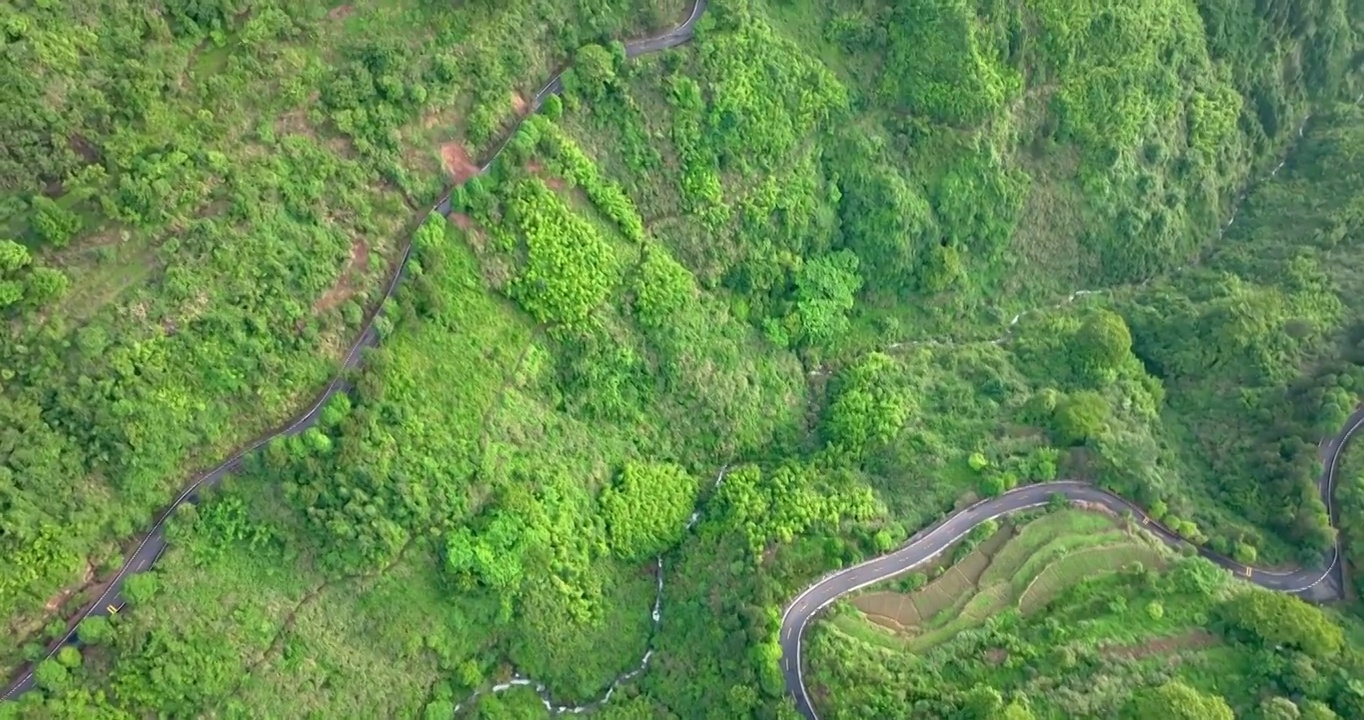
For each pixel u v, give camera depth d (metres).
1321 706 57.44
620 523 70.00
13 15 53.12
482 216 66.12
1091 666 60.44
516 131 67.38
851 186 78.31
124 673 54.16
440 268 64.69
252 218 58.22
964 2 75.00
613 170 71.50
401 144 64.19
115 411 54.00
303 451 59.44
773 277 77.56
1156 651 61.28
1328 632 59.88
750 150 74.94
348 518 60.62
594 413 71.31
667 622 69.50
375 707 61.62
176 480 57.56
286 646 59.38
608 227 71.12
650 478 71.81
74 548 53.56
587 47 69.00
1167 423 76.50
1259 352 75.25
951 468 70.75
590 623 67.69
